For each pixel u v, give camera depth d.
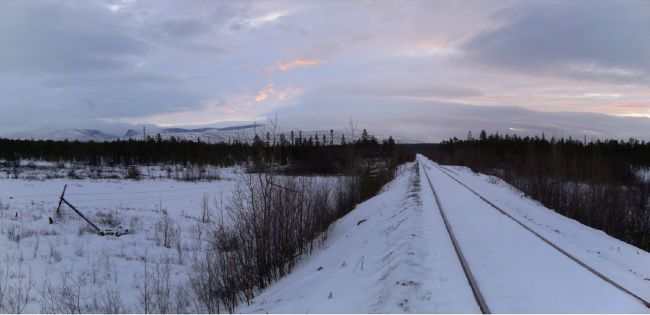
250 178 13.36
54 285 11.16
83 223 19.53
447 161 100.56
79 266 13.05
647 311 6.82
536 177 35.22
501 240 12.24
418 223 14.08
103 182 43.75
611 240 17.33
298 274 11.73
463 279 8.39
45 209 22.61
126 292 11.54
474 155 82.06
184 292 11.67
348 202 25.94
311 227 16.69
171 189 41.16
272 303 9.23
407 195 23.05
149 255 15.34
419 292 7.55
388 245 11.58
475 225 14.72
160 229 19.69
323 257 13.28
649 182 35.34
